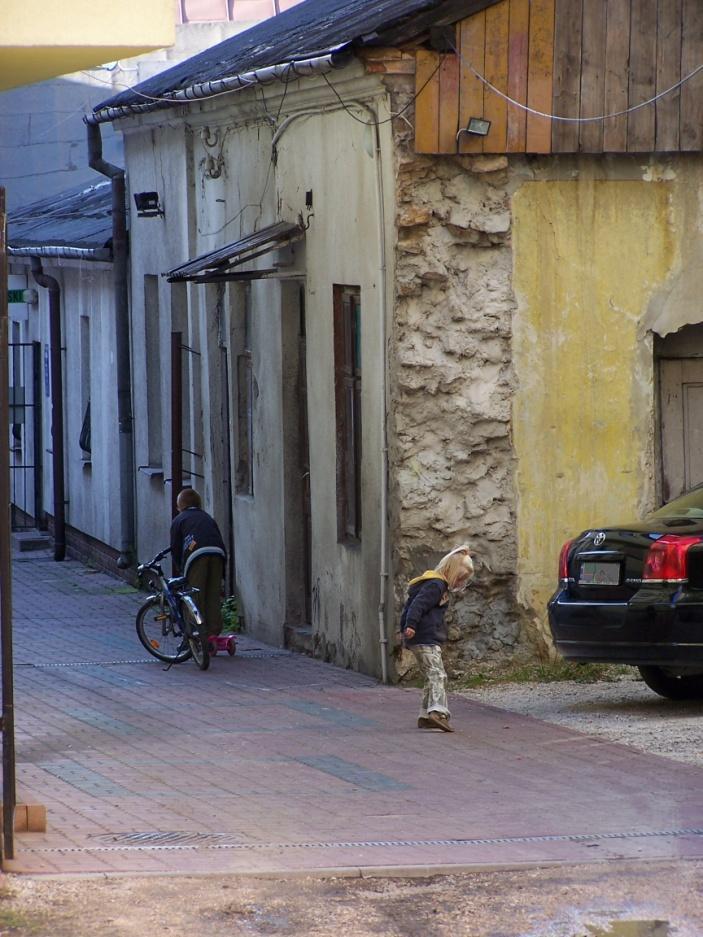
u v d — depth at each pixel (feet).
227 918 53.72
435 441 102.12
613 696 96.48
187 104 134.92
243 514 131.64
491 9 99.86
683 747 81.00
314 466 114.83
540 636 103.81
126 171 162.61
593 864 60.08
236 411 134.00
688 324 106.42
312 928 52.85
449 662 103.19
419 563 102.17
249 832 65.31
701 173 105.19
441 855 61.31
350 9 128.88
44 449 204.23
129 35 64.23
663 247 105.09
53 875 57.72
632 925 53.11
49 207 211.61
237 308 133.08
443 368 101.91
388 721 90.48
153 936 51.70
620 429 104.94
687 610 84.84
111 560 173.37
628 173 104.22
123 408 163.73
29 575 175.32
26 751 83.20
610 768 76.74
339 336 110.42
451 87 99.76
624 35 102.12
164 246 149.69
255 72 110.52
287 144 116.88
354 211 105.60
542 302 103.40
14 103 263.29
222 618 125.80
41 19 63.52
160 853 61.41
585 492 104.63
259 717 92.63
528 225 102.83
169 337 149.18
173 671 111.45
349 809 69.51
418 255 100.99
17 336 217.77
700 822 66.18
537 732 85.92
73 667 114.01
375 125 101.76
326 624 113.50
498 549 103.35
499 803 70.33
